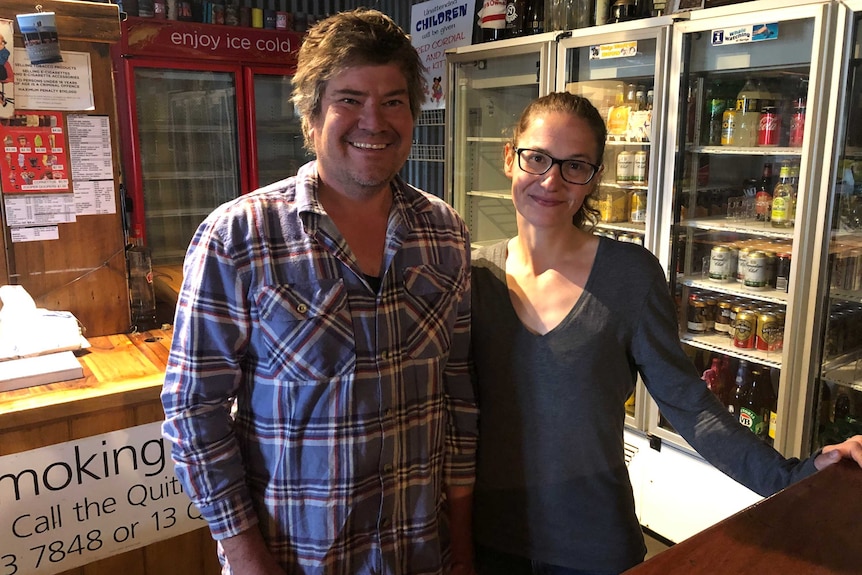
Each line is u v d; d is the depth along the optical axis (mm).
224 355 1162
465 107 3766
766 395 2682
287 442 1179
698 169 2750
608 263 1343
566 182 1327
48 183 2043
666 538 2805
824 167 2178
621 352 1335
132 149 3889
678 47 2535
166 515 1885
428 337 1273
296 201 1186
